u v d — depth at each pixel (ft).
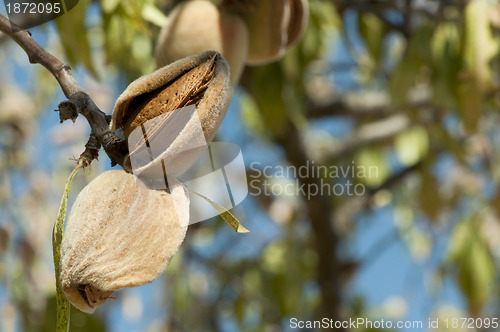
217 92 3.39
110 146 3.42
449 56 8.93
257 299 12.66
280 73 9.70
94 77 6.55
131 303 11.75
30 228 10.81
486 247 10.85
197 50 5.05
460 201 12.10
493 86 10.26
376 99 12.66
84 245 3.28
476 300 10.62
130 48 8.64
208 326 12.87
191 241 13.01
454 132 12.40
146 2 6.72
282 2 5.52
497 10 8.45
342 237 12.53
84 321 9.68
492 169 12.13
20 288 10.37
